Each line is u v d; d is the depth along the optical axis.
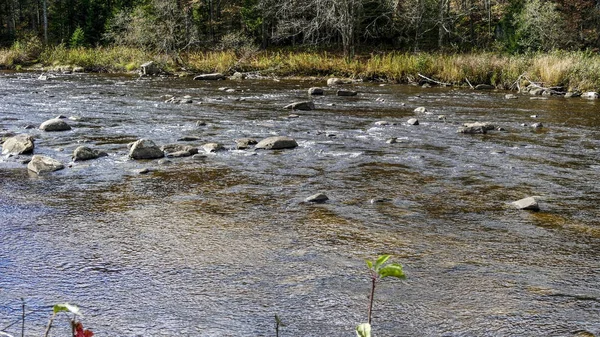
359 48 42.00
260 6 40.53
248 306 4.42
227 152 10.71
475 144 11.83
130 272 5.06
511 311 4.39
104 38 44.00
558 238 6.20
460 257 5.57
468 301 4.57
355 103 19.17
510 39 37.50
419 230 6.39
